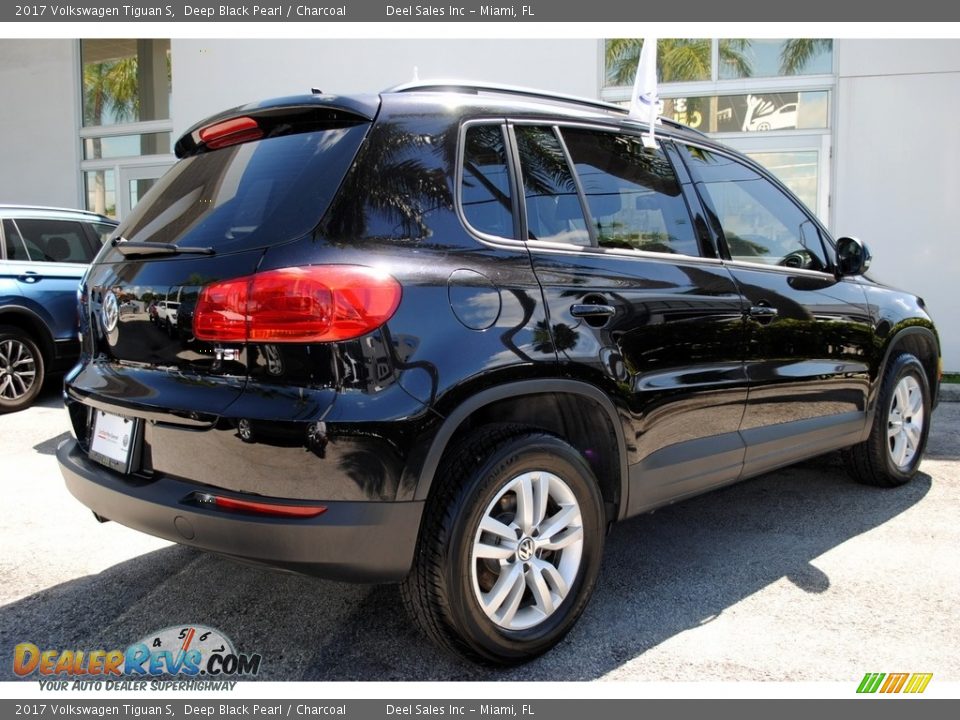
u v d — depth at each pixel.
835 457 4.86
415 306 2.07
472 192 2.35
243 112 2.41
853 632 2.61
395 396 2.00
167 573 3.04
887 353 3.93
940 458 4.86
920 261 7.70
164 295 2.19
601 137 2.82
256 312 1.99
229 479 2.01
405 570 2.07
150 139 10.65
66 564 3.12
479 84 2.59
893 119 7.64
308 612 2.73
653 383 2.67
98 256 2.67
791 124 8.11
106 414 2.38
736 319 3.04
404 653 2.46
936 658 2.44
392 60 9.01
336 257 2.02
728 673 2.36
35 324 6.14
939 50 7.46
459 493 2.14
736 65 8.22
